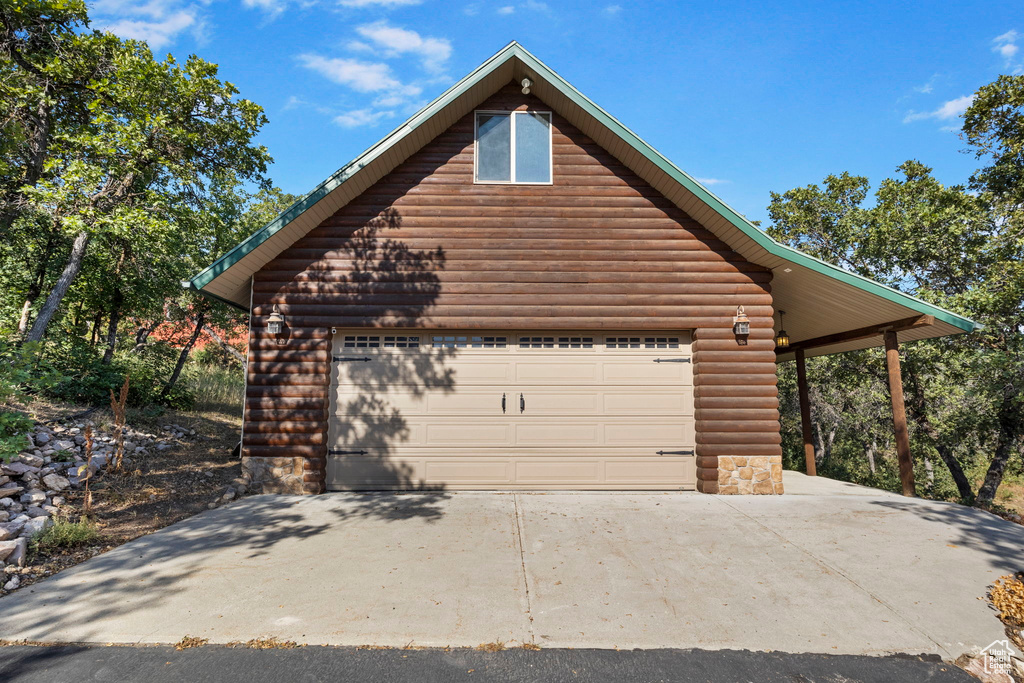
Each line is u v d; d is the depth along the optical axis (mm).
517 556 5926
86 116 13992
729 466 8719
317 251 8914
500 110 9383
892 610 4824
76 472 8273
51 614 4535
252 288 8820
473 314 8891
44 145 13086
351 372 8969
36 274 14195
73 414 11211
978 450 21781
